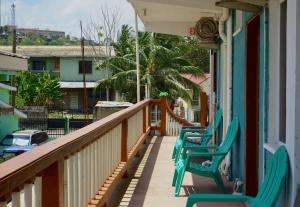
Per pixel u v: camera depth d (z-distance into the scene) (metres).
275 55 4.31
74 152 3.94
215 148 7.34
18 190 2.55
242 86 6.24
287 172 3.42
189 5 7.60
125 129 7.00
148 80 26.38
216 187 6.73
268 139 4.39
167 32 11.77
